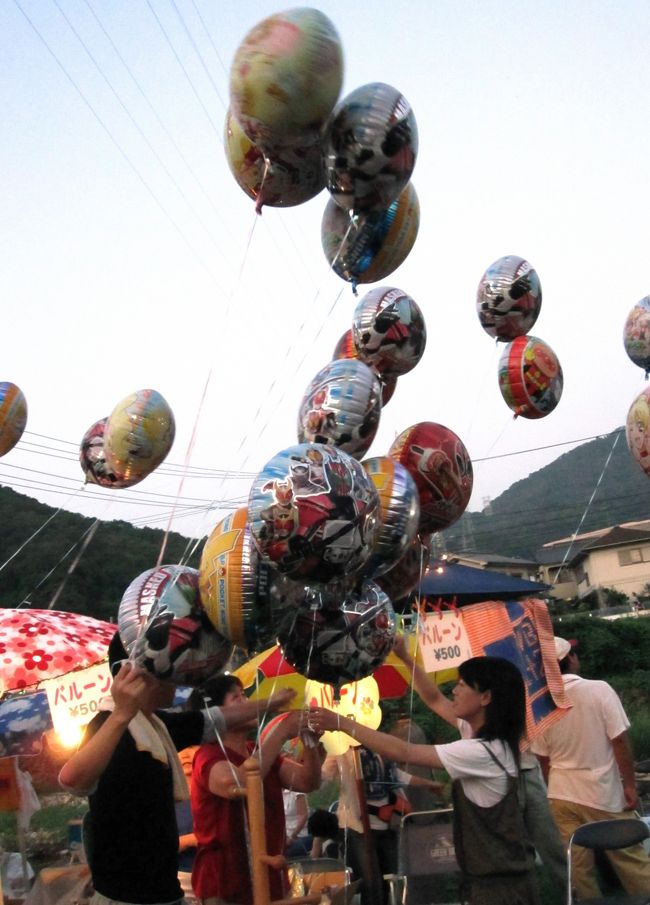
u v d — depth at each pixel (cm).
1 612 469
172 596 270
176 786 283
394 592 353
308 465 258
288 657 292
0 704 528
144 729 269
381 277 354
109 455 454
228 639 272
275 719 317
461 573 654
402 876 422
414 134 290
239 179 318
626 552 3519
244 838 298
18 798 560
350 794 463
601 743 425
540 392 479
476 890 295
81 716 442
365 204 303
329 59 261
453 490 347
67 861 624
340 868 383
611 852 400
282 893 304
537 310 491
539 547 3900
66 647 437
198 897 300
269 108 267
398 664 510
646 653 1997
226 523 280
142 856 259
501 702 308
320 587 268
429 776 606
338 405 308
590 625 2045
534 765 438
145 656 261
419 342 386
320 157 297
